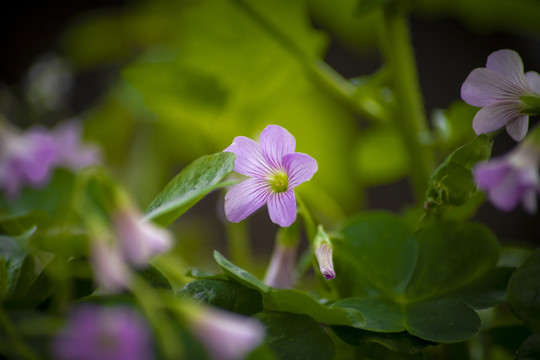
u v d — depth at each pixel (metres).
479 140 0.20
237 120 0.29
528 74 0.20
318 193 0.28
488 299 0.21
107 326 0.17
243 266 0.26
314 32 0.28
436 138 0.25
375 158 0.32
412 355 0.20
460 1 0.35
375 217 0.22
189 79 0.28
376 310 0.20
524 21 0.35
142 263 0.20
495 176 0.19
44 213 0.21
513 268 0.21
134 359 0.17
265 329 0.19
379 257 0.21
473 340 0.23
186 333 0.18
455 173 0.20
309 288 0.26
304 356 0.19
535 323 0.19
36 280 0.19
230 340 0.17
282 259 0.22
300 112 0.36
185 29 0.28
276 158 0.20
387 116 0.26
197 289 0.20
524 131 0.20
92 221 0.18
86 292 0.19
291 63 0.28
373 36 0.36
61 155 0.26
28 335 0.18
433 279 0.21
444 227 0.22
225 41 0.28
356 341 0.19
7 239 0.20
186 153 0.36
